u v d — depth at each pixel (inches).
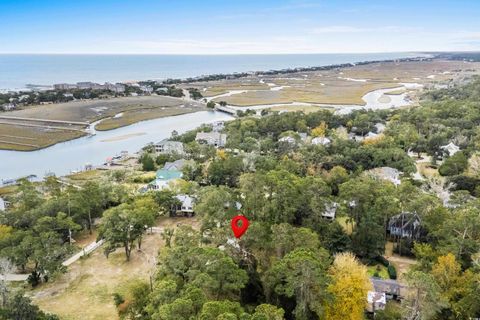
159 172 4530.0
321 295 1871.3
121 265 2792.8
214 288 1891.0
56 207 3228.3
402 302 2022.6
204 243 2554.1
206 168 4827.8
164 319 1546.5
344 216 3253.0
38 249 2522.1
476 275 2015.3
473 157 4429.1
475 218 2411.4
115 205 3740.2
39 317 1817.2
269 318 1644.9
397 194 3093.0
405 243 2839.6
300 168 4340.6
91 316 2214.6
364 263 2704.2
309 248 2218.3
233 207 2962.6
